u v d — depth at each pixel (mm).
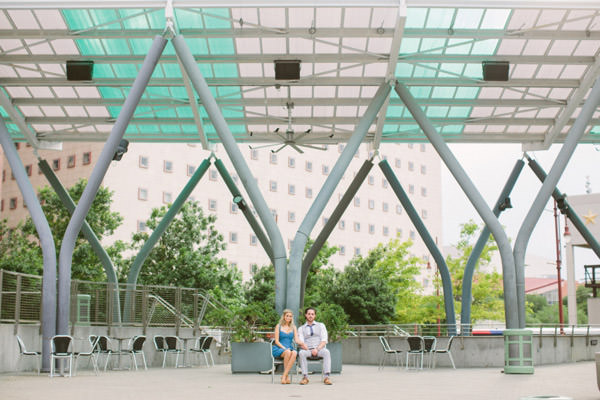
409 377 17953
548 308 118812
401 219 101188
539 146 32312
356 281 46375
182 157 74562
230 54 25891
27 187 21484
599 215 56969
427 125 25266
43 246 20594
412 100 25438
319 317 20094
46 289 20219
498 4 21453
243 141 32969
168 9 21609
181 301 26500
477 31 24094
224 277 45125
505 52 26234
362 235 95375
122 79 27812
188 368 23406
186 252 44062
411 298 54031
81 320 22484
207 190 76812
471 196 24484
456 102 29562
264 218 21516
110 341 23328
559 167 23562
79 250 43906
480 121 31656
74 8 21453
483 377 17875
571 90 29188
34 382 15664
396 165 101812
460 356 24797
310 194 88938
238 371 19594
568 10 23016
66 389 13516
